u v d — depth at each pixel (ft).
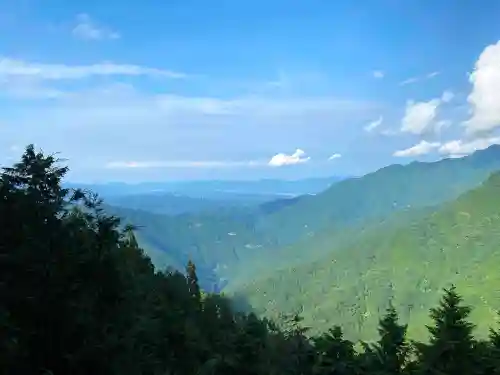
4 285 43.24
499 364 48.47
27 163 47.91
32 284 45.01
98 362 46.44
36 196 46.83
